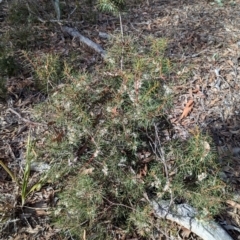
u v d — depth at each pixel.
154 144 2.25
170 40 3.75
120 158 2.12
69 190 2.13
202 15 4.21
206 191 2.05
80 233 2.07
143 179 2.18
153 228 2.14
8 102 3.05
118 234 2.14
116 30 3.97
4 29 3.89
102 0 2.58
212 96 3.05
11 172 2.38
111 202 2.07
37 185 2.32
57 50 3.64
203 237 2.09
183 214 2.14
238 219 2.23
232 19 4.11
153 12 4.35
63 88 2.32
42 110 2.39
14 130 2.81
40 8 4.20
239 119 2.86
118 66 2.41
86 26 4.06
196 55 3.50
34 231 2.21
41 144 2.48
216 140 2.70
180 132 2.70
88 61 3.47
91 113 2.16
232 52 3.52
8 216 2.24
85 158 2.18
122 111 2.13
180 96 3.04
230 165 2.53
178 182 2.12
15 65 3.24
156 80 2.29
